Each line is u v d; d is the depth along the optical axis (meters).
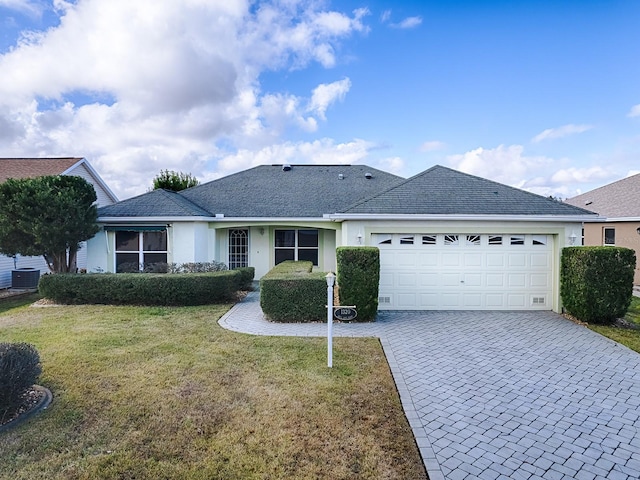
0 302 13.03
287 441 4.13
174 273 12.47
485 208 11.22
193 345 7.54
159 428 4.35
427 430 4.50
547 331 9.02
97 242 14.92
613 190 21.83
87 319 9.78
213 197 17.92
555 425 4.68
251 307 11.55
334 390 5.46
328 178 19.75
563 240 10.99
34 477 3.47
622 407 5.19
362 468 3.71
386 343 7.93
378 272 9.92
